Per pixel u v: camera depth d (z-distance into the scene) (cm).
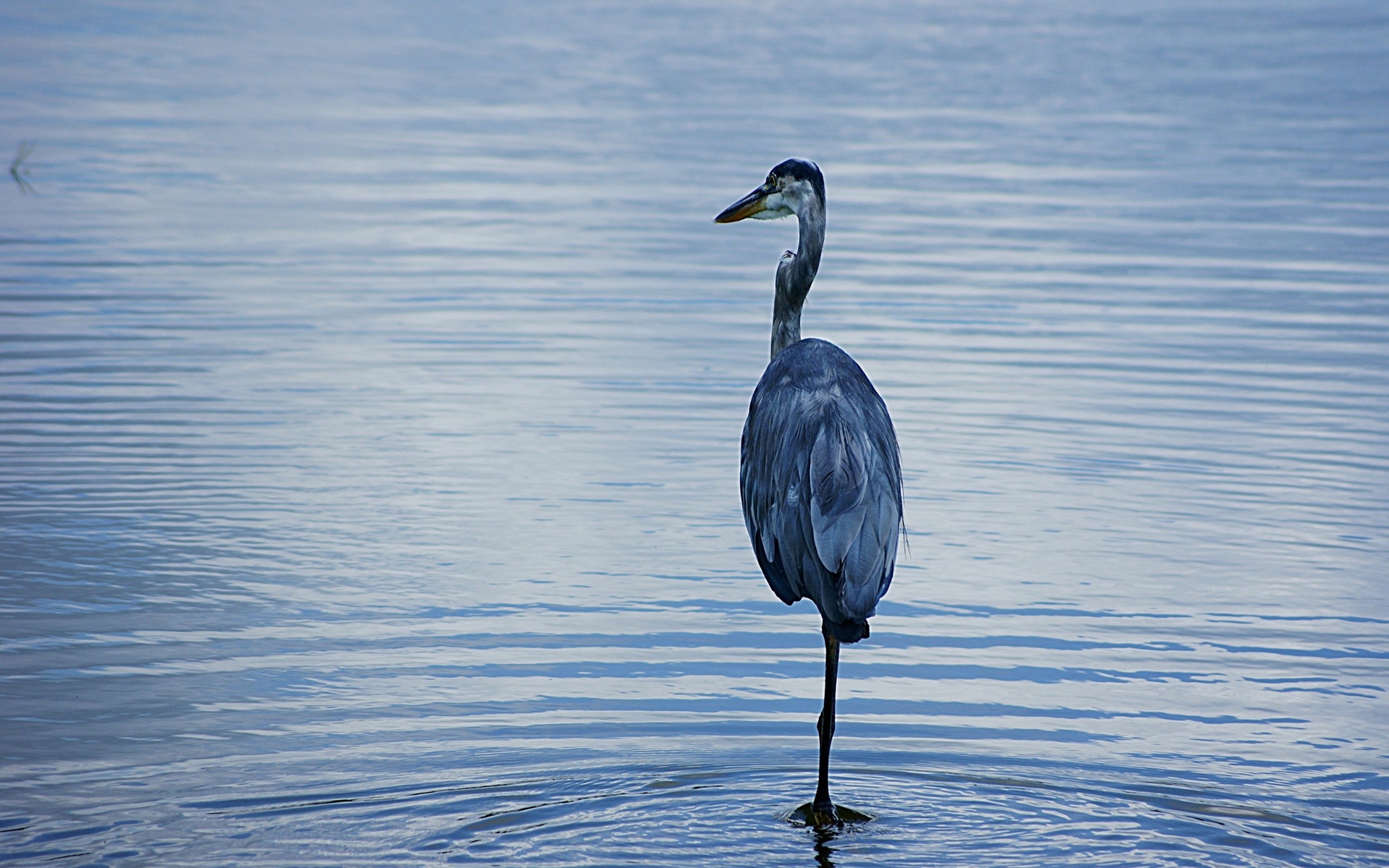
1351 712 899
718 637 1002
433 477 1282
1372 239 2258
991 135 3222
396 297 1897
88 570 1079
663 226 2339
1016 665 965
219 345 1664
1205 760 835
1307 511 1228
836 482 736
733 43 4709
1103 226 2361
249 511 1202
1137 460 1345
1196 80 4056
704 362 1636
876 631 1016
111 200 2441
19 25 4634
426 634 993
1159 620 1032
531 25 5106
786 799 778
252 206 2428
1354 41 4872
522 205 2477
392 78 3909
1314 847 727
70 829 734
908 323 1794
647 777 804
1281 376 1591
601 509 1224
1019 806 773
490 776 803
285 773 803
